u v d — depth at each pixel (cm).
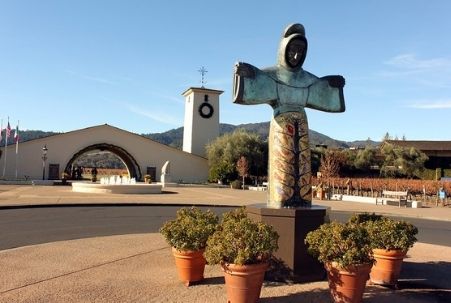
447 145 6462
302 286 691
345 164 5928
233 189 4659
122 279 729
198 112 6331
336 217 2020
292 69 830
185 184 5259
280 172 797
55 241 1138
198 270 698
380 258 711
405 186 3906
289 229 724
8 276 737
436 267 869
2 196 2541
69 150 5556
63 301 608
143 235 1239
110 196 2795
